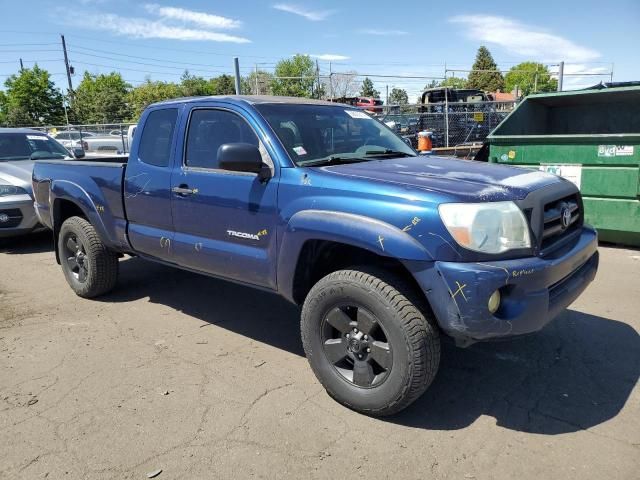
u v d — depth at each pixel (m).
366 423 3.10
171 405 3.32
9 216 7.48
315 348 3.31
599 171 6.70
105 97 55.81
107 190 4.82
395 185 3.01
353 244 3.00
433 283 2.78
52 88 50.66
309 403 3.33
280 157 3.52
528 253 2.89
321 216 3.13
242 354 4.07
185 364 3.90
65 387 3.57
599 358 3.86
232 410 3.26
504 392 3.44
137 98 63.75
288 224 3.33
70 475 2.68
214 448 2.88
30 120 49.69
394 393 2.95
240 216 3.67
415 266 2.82
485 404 3.30
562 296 3.09
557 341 4.15
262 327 4.62
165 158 4.32
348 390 3.18
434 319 2.94
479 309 2.72
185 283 5.87
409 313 2.86
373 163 3.64
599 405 3.25
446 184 3.03
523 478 2.61
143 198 4.45
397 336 2.88
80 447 2.91
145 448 2.89
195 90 69.19
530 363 3.82
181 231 4.18
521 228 2.87
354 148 4.02
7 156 8.78
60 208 5.52
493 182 3.13
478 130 16.33
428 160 3.90
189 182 4.02
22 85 49.16
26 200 7.54
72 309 5.11
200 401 3.37
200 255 4.02
